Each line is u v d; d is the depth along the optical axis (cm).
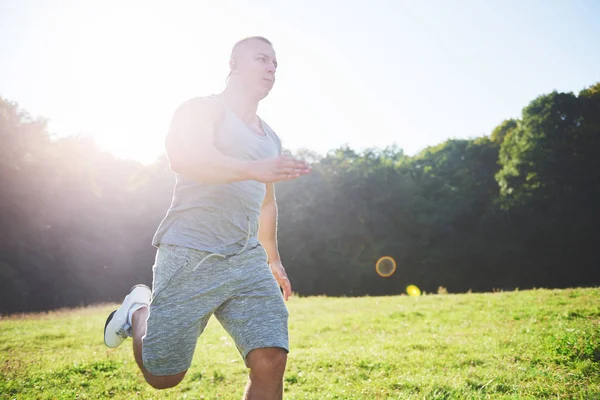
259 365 244
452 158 5141
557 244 4009
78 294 3894
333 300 1581
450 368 545
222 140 264
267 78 279
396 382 491
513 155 4125
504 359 559
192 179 253
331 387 489
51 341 923
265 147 279
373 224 4628
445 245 4522
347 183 4688
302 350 725
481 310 1022
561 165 3900
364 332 900
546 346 579
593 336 575
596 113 3897
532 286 4166
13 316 1673
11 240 3662
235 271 257
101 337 967
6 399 479
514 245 4169
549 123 3947
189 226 258
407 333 845
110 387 529
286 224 4597
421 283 4559
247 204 266
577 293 1125
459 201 4681
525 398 403
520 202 4062
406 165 5184
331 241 4588
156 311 250
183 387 530
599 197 3859
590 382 446
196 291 250
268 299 257
